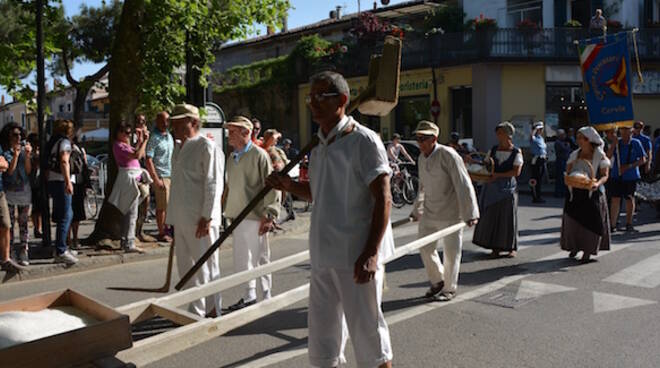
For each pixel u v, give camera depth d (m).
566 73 23.61
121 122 9.19
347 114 3.31
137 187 8.82
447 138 24.91
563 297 6.25
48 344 2.58
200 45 10.78
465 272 7.48
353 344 3.28
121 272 8.06
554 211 13.36
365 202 3.19
